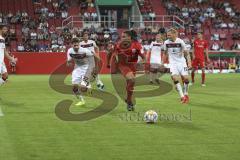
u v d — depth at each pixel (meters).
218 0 80.69
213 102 26.55
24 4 74.44
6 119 20.02
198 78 49.12
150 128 17.69
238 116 21.00
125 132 16.89
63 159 12.95
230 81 44.84
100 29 67.56
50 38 66.25
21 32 67.44
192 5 78.94
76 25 71.19
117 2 80.62
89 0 76.19
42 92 32.72
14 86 38.16
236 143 15.02
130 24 72.94
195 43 39.47
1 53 27.86
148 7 76.62
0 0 73.88
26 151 13.90
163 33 40.75
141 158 13.07
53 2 75.25
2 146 14.58
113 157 13.18
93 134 16.56
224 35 73.00
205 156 13.27
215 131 17.11
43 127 18.00
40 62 57.66
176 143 15.01
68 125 18.48
